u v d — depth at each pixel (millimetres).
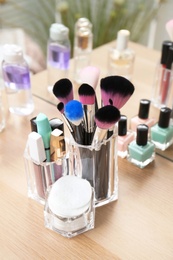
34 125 481
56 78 768
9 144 632
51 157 492
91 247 465
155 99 735
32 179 519
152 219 501
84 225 478
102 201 523
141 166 584
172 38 654
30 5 1334
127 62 795
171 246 466
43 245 468
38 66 1057
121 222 497
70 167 506
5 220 498
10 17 1312
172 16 1270
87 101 440
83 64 821
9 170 578
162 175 576
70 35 1171
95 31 1229
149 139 626
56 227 476
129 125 670
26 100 704
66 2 1223
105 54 912
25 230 485
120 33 766
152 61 880
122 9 1236
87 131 464
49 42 745
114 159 498
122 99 436
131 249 462
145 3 1289
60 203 454
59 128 486
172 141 636
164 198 535
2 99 755
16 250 461
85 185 477
